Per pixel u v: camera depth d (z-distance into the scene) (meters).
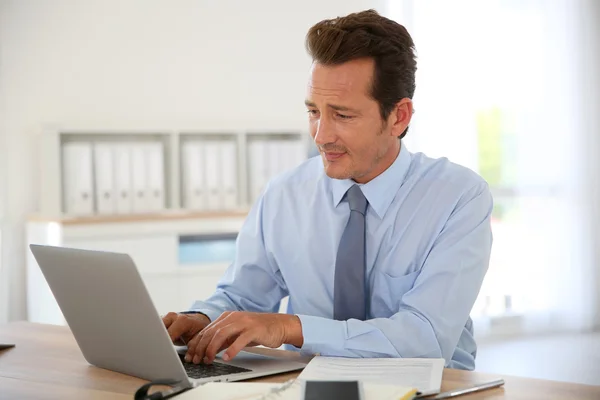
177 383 1.17
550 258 5.08
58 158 3.75
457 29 4.84
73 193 3.70
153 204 3.83
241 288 1.79
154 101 4.29
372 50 1.50
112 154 3.76
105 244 3.54
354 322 1.41
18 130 3.94
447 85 4.83
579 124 5.09
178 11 4.33
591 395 1.14
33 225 3.82
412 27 4.75
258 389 1.14
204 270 3.74
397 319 1.46
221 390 1.14
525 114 5.01
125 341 1.24
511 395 1.14
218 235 3.78
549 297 5.08
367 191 1.65
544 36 5.02
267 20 4.56
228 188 4.00
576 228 5.10
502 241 5.03
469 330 1.74
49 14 4.00
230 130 4.12
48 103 4.02
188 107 4.38
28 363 1.41
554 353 4.44
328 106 1.51
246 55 4.52
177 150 4.00
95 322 1.28
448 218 1.63
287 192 1.79
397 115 1.58
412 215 1.65
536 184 5.05
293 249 1.75
